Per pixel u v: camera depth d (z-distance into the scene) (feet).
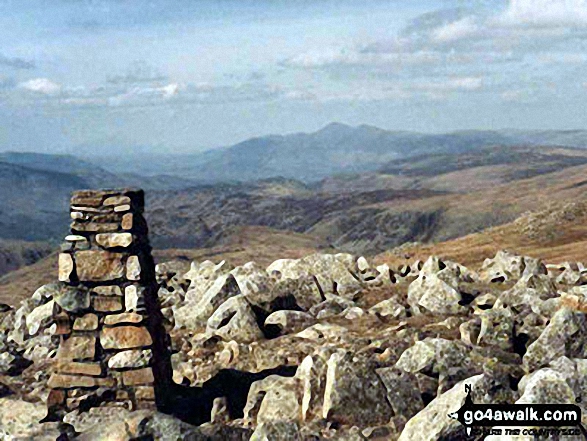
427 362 41.34
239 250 497.05
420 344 42.50
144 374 40.60
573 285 73.31
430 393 39.96
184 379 48.75
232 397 44.70
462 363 41.55
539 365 42.98
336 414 37.32
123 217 41.16
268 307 64.18
